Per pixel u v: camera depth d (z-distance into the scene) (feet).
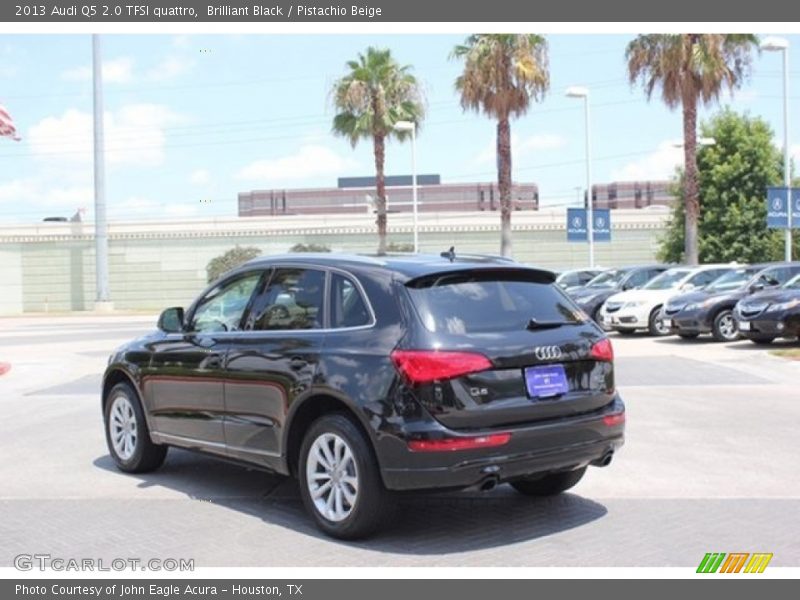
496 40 104.78
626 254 163.73
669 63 95.66
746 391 41.65
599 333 20.81
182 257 171.63
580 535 19.77
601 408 20.27
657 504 22.22
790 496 22.84
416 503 22.65
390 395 18.22
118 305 172.55
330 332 20.03
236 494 24.02
